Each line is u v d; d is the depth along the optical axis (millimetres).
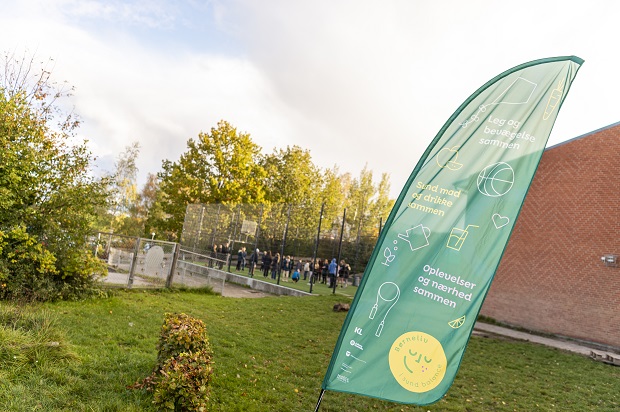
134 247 15055
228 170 36625
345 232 28609
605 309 17891
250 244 29844
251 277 26547
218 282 18203
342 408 7199
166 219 38438
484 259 4730
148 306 12164
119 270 15211
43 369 5742
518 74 4977
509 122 4906
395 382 4609
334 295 21297
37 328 6820
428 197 4852
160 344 6145
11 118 10672
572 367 12984
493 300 21531
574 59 4898
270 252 27734
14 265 10281
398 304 4707
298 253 29750
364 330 4668
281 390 7453
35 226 10953
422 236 4793
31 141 11016
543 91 4906
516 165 4824
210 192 36406
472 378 10266
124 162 59750
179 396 5301
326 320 14781
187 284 17094
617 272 17828
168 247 16125
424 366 4641
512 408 8484
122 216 50500
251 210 28984
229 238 29500
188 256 19797
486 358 12727
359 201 63188
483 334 17250
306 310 16328
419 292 4719
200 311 13172
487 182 4832
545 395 9688
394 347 4652
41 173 11047
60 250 11102
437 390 4617
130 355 7199
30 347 6129
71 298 11133
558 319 19156
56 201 11180
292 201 44188
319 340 11836
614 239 18125
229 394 6750
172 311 12109
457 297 4703
